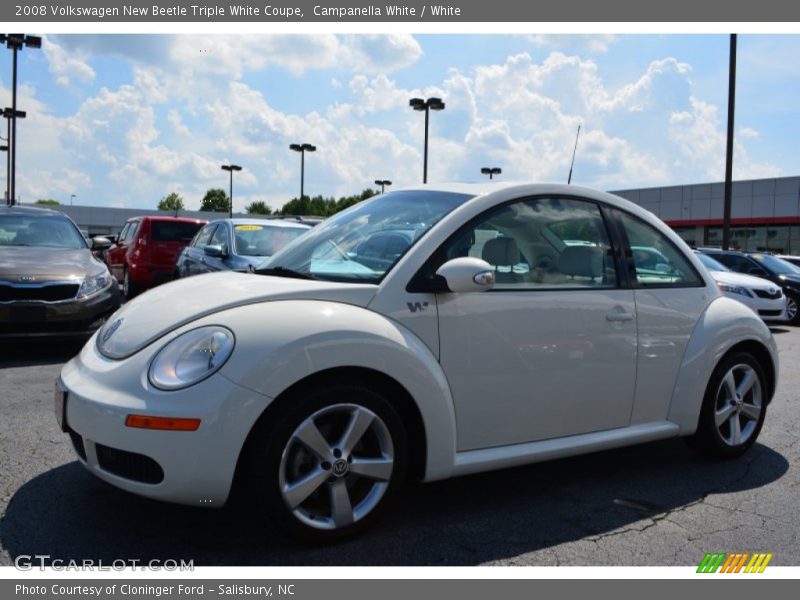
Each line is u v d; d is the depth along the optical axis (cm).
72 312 682
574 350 355
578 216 379
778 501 370
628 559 297
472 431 327
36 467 379
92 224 6662
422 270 318
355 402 290
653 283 398
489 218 345
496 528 323
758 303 1199
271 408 276
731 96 1866
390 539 306
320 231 395
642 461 434
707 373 409
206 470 263
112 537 298
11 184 2889
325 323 286
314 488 284
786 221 3828
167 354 278
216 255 920
